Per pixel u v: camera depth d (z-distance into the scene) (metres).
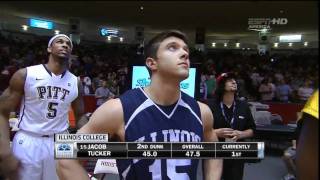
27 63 14.07
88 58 16.19
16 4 18.25
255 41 23.86
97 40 23.09
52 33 22.27
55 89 2.83
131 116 1.34
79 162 1.29
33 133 2.77
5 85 7.63
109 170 2.34
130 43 22.89
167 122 1.36
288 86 9.43
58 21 22.11
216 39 25.47
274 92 9.46
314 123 1.00
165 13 18.28
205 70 11.12
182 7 16.31
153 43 1.37
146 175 1.30
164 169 1.30
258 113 6.88
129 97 1.37
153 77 1.38
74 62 10.59
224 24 21.22
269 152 5.61
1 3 18.47
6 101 2.75
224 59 19.44
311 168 1.01
